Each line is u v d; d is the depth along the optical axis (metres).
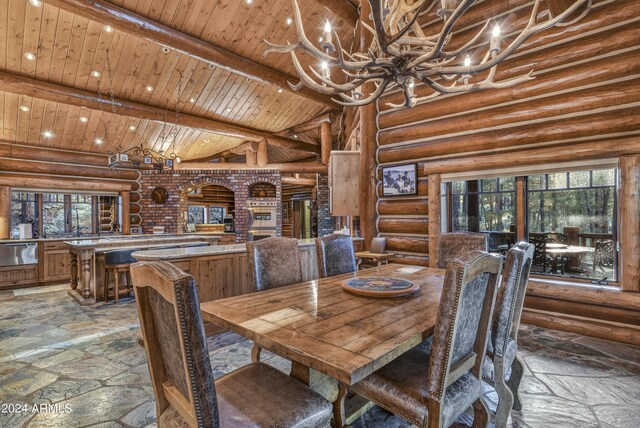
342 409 1.70
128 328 3.68
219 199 12.34
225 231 11.16
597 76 3.24
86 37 4.92
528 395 2.25
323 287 2.32
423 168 4.58
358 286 2.21
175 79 6.17
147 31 4.62
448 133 4.29
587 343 3.13
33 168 6.54
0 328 3.69
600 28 3.25
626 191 3.07
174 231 8.55
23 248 5.84
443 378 1.33
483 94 3.95
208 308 1.84
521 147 3.71
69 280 6.31
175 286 1.00
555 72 3.48
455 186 4.59
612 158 3.16
